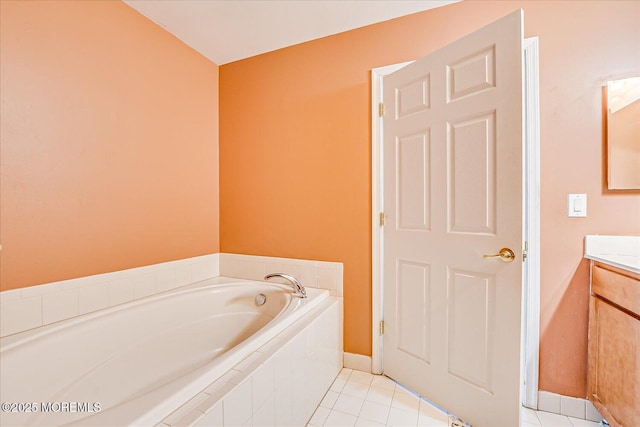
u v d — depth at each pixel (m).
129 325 1.44
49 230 1.30
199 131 2.10
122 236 1.60
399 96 1.66
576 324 1.38
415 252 1.58
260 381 1.00
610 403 1.19
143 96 1.71
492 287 1.26
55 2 1.31
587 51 1.35
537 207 1.41
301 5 1.62
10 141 1.18
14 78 1.18
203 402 0.81
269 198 2.10
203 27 1.82
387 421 1.36
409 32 1.69
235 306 1.89
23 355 1.06
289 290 1.79
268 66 2.09
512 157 1.20
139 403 0.75
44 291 1.28
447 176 1.42
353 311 1.85
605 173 1.34
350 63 1.84
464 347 1.36
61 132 1.33
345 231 1.87
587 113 1.35
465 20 1.57
